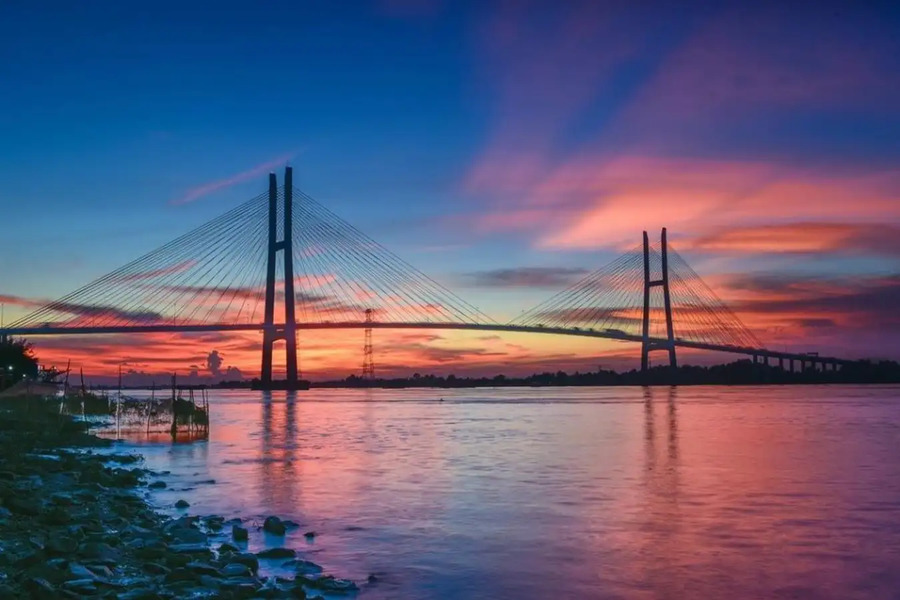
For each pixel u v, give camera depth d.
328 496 26.66
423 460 39.34
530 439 53.62
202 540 18.25
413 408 123.56
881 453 42.06
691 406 115.81
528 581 15.66
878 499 25.66
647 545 18.75
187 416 55.06
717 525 21.19
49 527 17.98
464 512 23.34
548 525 21.25
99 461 36.19
